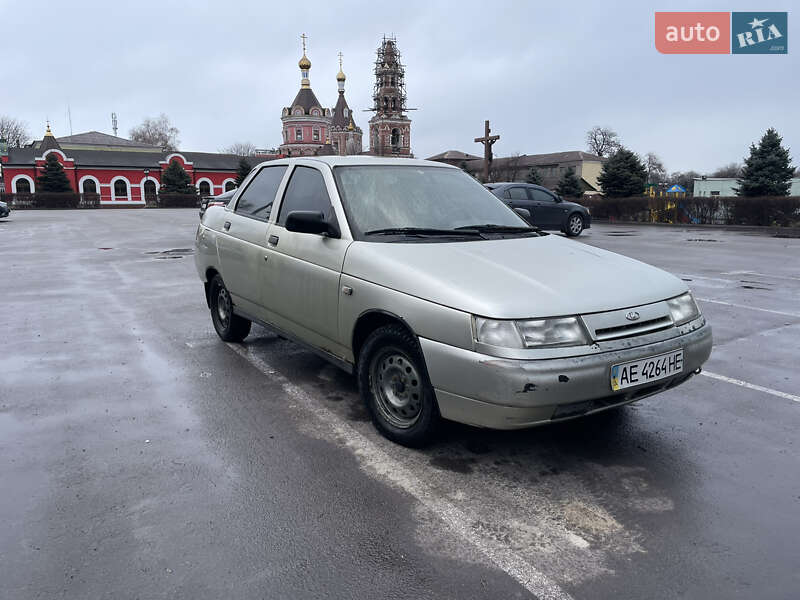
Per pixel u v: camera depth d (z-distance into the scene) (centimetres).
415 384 326
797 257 1258
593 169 8138
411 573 229
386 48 7862
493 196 454
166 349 538
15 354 521
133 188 6581
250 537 252
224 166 7144
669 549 246
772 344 568
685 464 322
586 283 313
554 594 218
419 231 373
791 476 310
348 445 341
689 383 457
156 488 292
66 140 8862
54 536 251
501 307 283
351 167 413
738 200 2372
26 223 2673
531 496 287
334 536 253
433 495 287
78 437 350
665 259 1216
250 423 372
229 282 508
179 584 222
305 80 9244
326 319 376
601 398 291
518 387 272
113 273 1008
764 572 231
